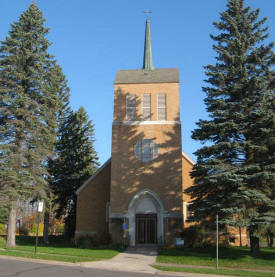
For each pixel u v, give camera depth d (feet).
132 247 90.79
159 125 103.19
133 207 97.81
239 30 79.87
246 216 65.92
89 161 141.79
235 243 98.89
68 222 129.39
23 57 89.51
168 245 91.97
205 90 78.23
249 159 71.26
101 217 108.27
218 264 61.98
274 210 65.00
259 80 71.56
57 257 62.39
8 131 86.94
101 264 58.34
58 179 127.13
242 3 80.69
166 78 108.37
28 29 95.45
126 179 99.91
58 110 135.13
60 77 138.82
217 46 78.18
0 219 137.49
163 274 50.14
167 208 96.84
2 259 59.88
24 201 84.48
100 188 110.52
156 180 99.09
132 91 106.63
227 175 66.08
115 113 105.29
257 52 74.38
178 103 104.78
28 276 42.78
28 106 89.40
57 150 130.62
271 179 64.64
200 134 76.28
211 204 69.67
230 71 75.15
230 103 72.84
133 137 102.89
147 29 122.62
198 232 91.56
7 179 83.41
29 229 172.04
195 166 77.25
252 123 71.77
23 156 85.81
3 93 87.51
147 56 119.85
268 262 63.46
